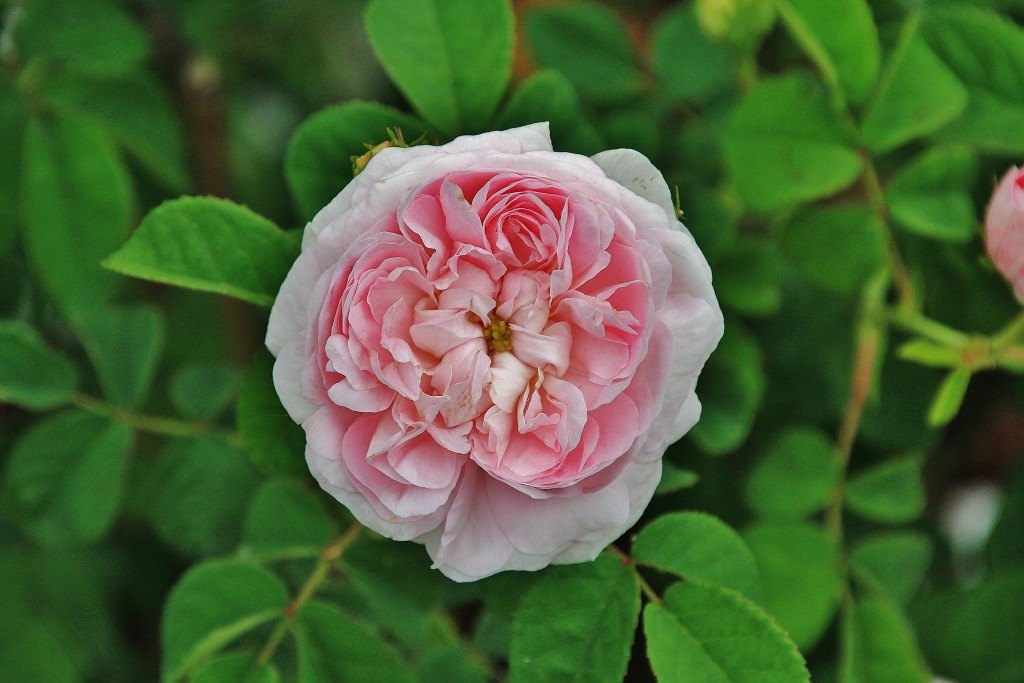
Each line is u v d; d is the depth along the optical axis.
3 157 0.60
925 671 0.60
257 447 0.56
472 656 0.62
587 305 0.54
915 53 0.59
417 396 0.54
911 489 0.62
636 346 0.54
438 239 0.54
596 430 0.54
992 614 0.61
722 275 0.63
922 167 0.60
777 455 0.62
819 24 0.59
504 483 0.55
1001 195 0.58
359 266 0.53
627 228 0.54
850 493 0.62
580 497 0.55
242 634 0.59
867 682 0.60
